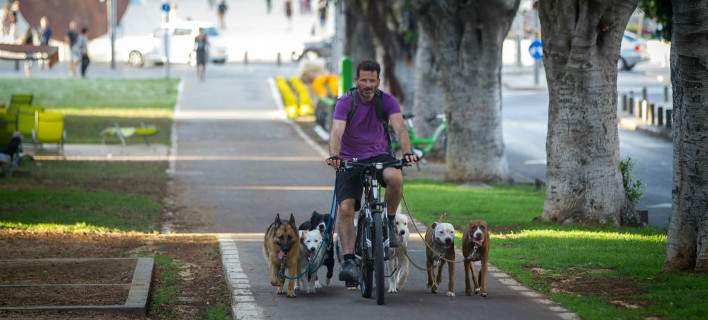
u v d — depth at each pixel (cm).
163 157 3058
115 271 1363
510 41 6862
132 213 1967
